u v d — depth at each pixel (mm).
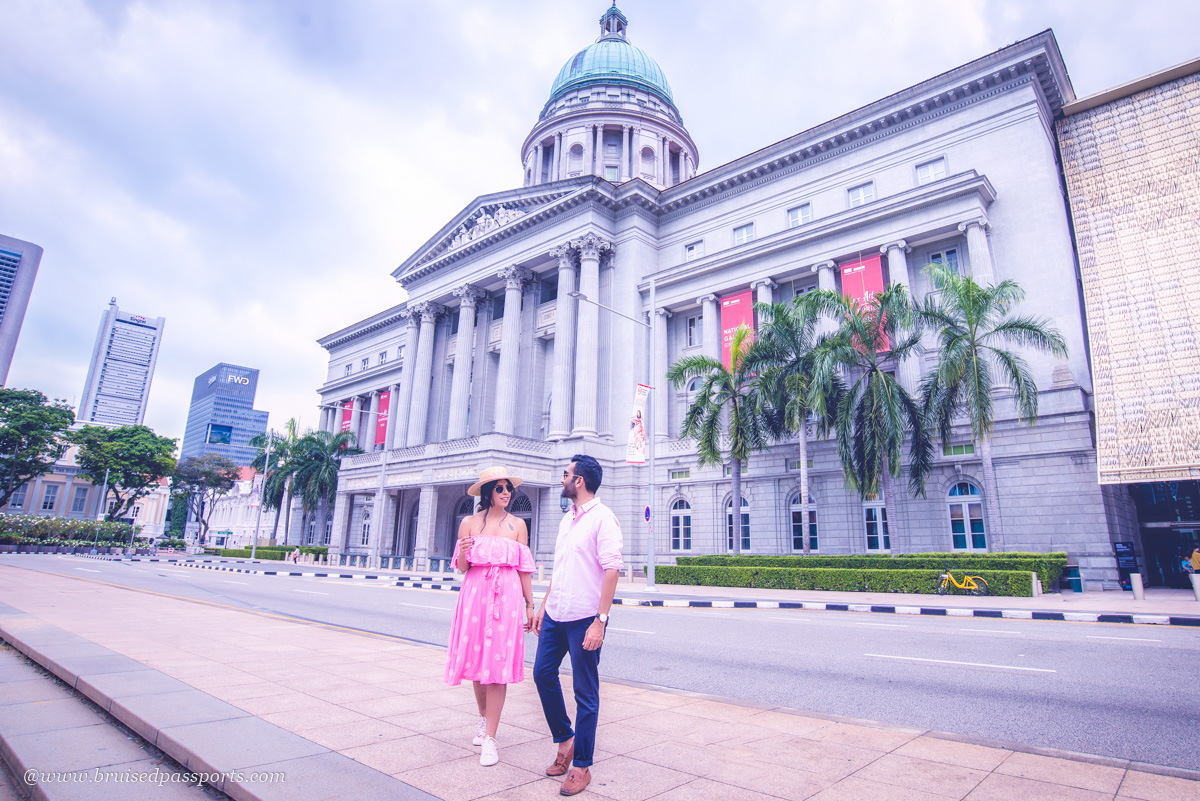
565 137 54406
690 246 38000
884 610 16094
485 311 45188
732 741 5023
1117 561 21359
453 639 4660
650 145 54375
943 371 21328
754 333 30953
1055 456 22734
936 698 6957
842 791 4000
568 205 38344
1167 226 24469
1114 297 24875
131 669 6645
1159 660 9047
